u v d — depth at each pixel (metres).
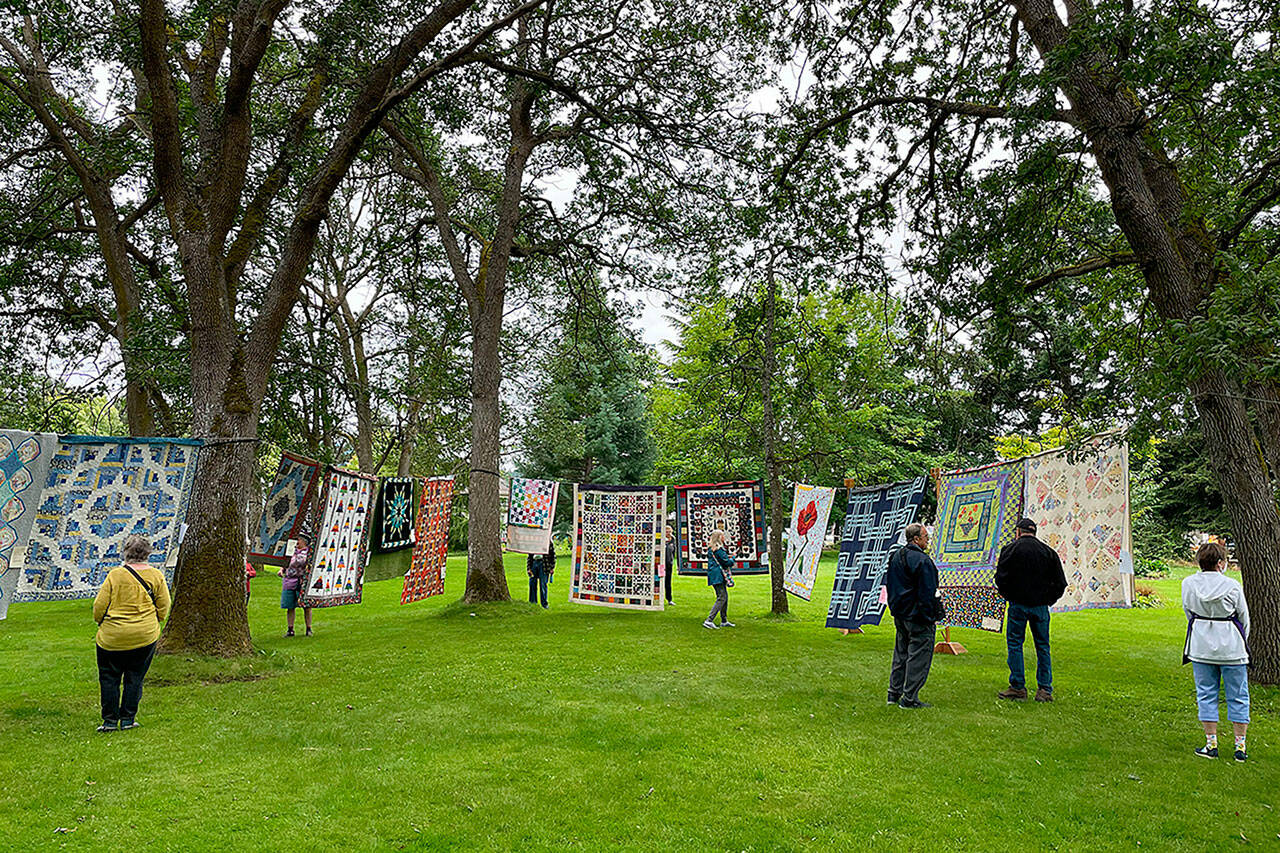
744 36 11.71
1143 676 8.49
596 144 16.08
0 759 5.30
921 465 31.67
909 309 11.30
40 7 11.43
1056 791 4.91
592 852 3.99
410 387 23.53
